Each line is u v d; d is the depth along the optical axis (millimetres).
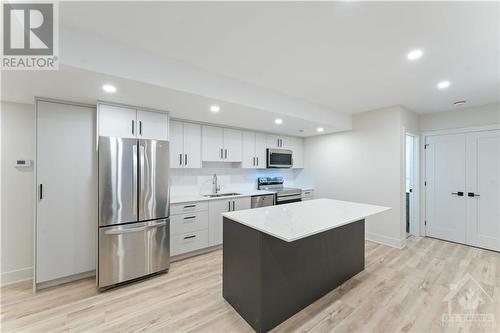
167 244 2807
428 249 3537
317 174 5000
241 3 1413
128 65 1895
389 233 3682
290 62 2195
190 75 2246
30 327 1832
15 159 2564
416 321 1903
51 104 2400
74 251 2545
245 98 2695
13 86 2055
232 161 4148
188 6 1439
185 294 2326
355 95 3156
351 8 1449
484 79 2557
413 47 1910
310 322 1912
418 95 3119
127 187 2525
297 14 1513
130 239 2535
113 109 2568
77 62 1677
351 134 4277
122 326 1847
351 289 2422
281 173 5363
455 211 3842
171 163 3389
